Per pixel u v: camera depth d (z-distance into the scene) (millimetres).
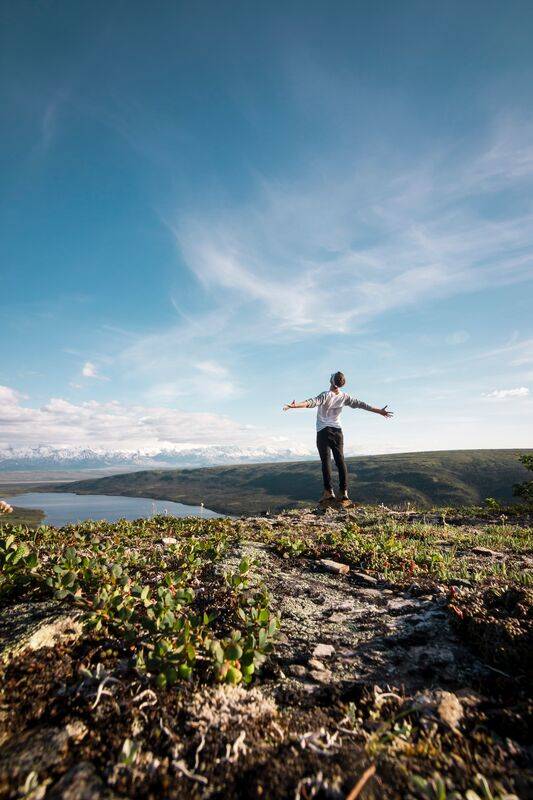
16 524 8617
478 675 3082
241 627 3904
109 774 2043
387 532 9695
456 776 2102
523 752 2297
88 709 2533
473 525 11594
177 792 1971
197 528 9797
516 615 3682
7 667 2865
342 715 2684
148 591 4359
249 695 2844
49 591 4230
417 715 2637
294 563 6367
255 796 1972
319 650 3590
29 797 1862
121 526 9961
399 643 3668
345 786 2027
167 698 2680
